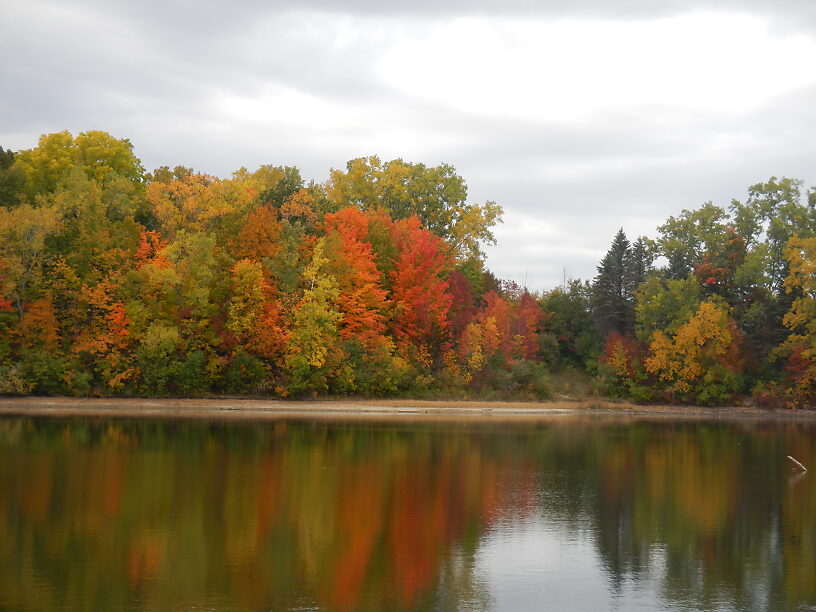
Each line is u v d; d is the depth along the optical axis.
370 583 21.67
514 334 97.44
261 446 47.34
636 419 82.31
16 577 21.33
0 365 71.25
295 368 77.00
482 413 81.06
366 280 86.12
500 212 113.75
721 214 109.06
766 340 97.56
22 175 84.81
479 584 21.98
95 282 75.44
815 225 102.81
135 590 20.47
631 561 24.77
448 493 34.38
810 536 28.28
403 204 115.75
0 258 72.19
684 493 36.12
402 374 83.44
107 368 72.62
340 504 31.22
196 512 28.98
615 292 112.75
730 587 22.44
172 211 84.94
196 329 76.31
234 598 20.08
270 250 80.81
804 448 55.56
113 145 94.56
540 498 34.06
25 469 37.09
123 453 42.91
